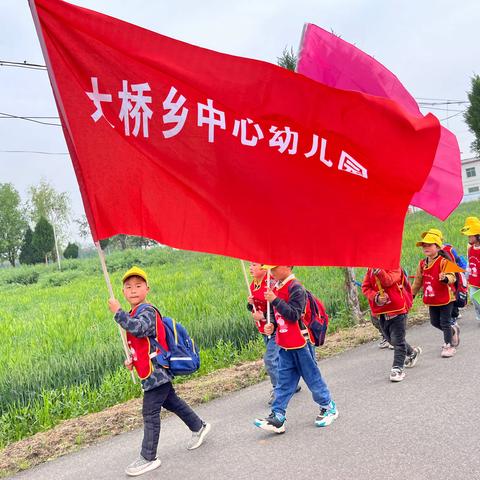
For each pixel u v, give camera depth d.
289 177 4.82
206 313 11.50
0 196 49.78
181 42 4.61
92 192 4.49
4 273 21.77
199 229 4.62
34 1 4.35
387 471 4.19
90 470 5.23
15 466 5.65
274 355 6.51
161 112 4.58
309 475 4.32
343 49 8.51
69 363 8.73
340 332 10.53
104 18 4.50
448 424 4.96
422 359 7.59
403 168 5.07
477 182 61.81
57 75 4.43
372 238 5.06
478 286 9.55
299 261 4.84
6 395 7.73
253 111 4.73
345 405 5.97
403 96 8.73
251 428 5.73
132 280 5.17
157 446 5.29
